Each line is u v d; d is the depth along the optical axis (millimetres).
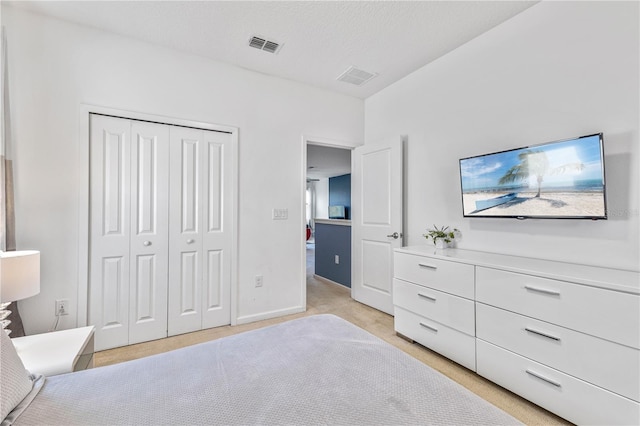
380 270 3215
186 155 2602
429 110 2809
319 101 3318
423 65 2848
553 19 1908
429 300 2234
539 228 1993
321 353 1159
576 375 1432
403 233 3080
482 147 2348
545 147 1831
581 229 1787
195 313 2635
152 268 2455
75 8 2029
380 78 3111
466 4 1998
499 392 1763
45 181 2082
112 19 2152
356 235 3561
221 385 947
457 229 2561
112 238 2312
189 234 2605
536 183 1883
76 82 2184
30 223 2037
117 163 2334
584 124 1771
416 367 1055
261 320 2934
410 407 833
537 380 1582
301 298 3184
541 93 1975
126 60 2357
